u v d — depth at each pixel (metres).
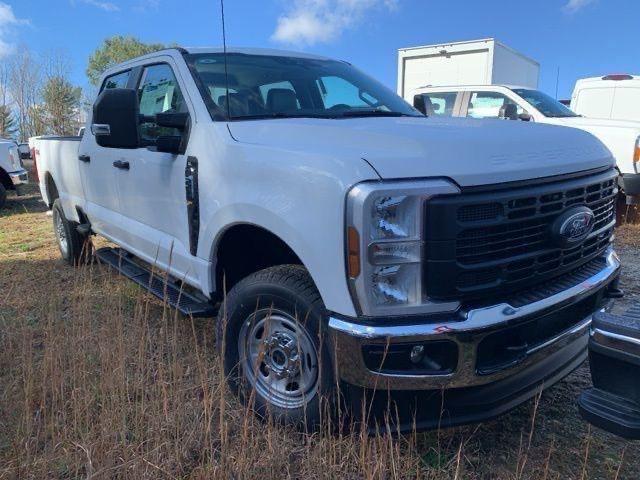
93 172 4.73
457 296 2.24
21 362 3.38
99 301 4.61
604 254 3.05
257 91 3.51
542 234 2.49
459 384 2.27
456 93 9.27
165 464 2.49
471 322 2.23
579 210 2.58
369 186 2.17
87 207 5.05
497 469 2.59
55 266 6.14
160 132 3.72
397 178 2.20
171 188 3.45
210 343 3.89
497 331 2.28
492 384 2.41
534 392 2.55
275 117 3.35
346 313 2.29
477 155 2.36
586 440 2.76
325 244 2.31
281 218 2.52
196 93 3.34
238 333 2.91
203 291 3.24
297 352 2.69
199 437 2.68
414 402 2.38
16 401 2.95
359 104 3.85
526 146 2.57
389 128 2.68
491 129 2.75
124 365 2.99
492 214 2.29
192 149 3.21
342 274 2.26
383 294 2.21
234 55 3.78
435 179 2.21
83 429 2.72
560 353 2.69
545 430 2.89
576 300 2.61
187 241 3.37
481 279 2.30
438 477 2.49
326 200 2.30
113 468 2.40
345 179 2.25
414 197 2.18
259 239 3.11
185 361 3.50
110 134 3.25
